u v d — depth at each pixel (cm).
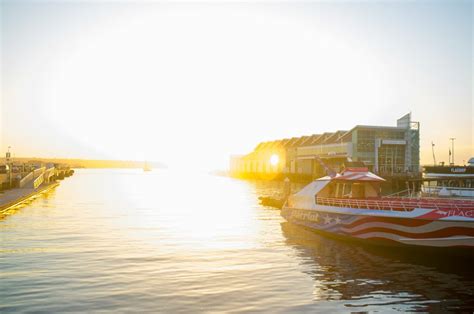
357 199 2880
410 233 2308
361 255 2427
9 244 2722
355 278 1958
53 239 2919
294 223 3394
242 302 1611
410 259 2331
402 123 9488
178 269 2091
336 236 2831
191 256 2395
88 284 1819
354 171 3056
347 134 9750
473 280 1939
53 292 1708
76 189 9344
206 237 3052
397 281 1917
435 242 2222
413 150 9388
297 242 2838
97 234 3155
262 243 2808
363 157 9112
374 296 1711
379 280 1933
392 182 8388
